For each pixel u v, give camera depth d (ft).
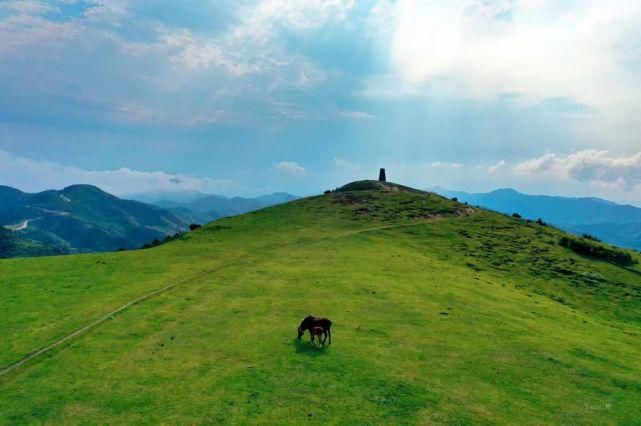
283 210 344.08
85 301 138.51
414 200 368.27
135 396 81.61
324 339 107.34
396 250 233.96
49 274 173.99
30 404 79.00
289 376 90.07
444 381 91.30
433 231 284.61
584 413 82.74
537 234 295.69
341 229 283.79
